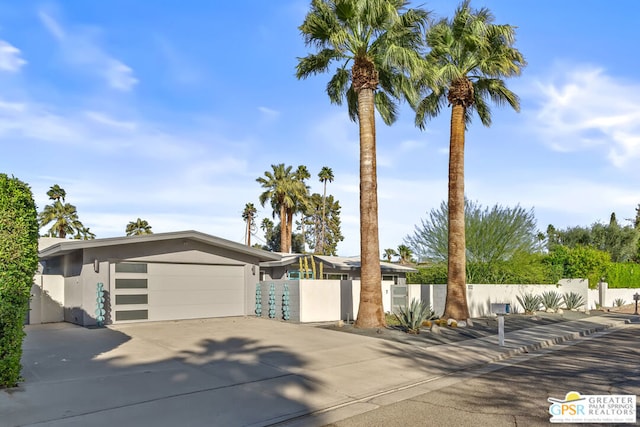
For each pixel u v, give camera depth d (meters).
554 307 28.20
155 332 14.13
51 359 10.26
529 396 8.39
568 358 12.84
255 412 7.34
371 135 17.09
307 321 18.52
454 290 19.73
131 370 9.54
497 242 29.16
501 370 11.09
